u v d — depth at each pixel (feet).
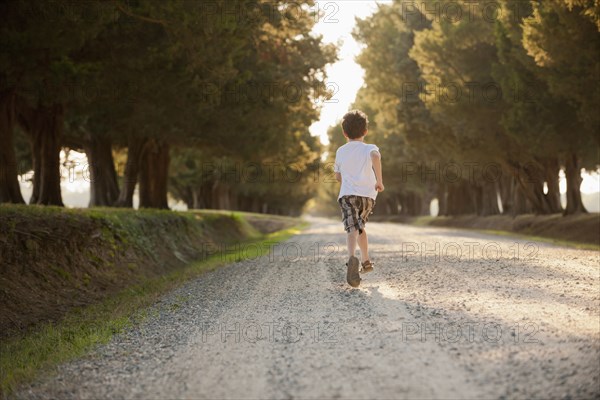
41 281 28.55
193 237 66.69
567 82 59.62
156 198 90.63
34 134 62.28
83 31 34.17
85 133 90.38
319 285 23.06
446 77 93.45
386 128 179.52
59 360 14.67
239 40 45.75
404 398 8.77
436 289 19.69
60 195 60.39
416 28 124.67
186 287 28.30
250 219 150.00
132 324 18.79
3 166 49.03
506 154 99.91
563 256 33.04
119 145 102.89
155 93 50.47
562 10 52.80
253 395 9.50
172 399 9.68
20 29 32.27
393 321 14.48
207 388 10.11
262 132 81.10
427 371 10.05
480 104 90.27
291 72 80.28
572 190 90.68
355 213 19.66
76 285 30.91
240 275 30.63
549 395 8.45
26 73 35.91
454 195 189.26
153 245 48.44
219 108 68.23
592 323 13.00
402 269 27.25
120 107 59.31
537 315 14.20
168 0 37.06
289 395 9.31
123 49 43.68
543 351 10.73
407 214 282.56
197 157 126.11
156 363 12.45
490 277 22.44
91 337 17.51
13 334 22.77
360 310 16.37
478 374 9.66
